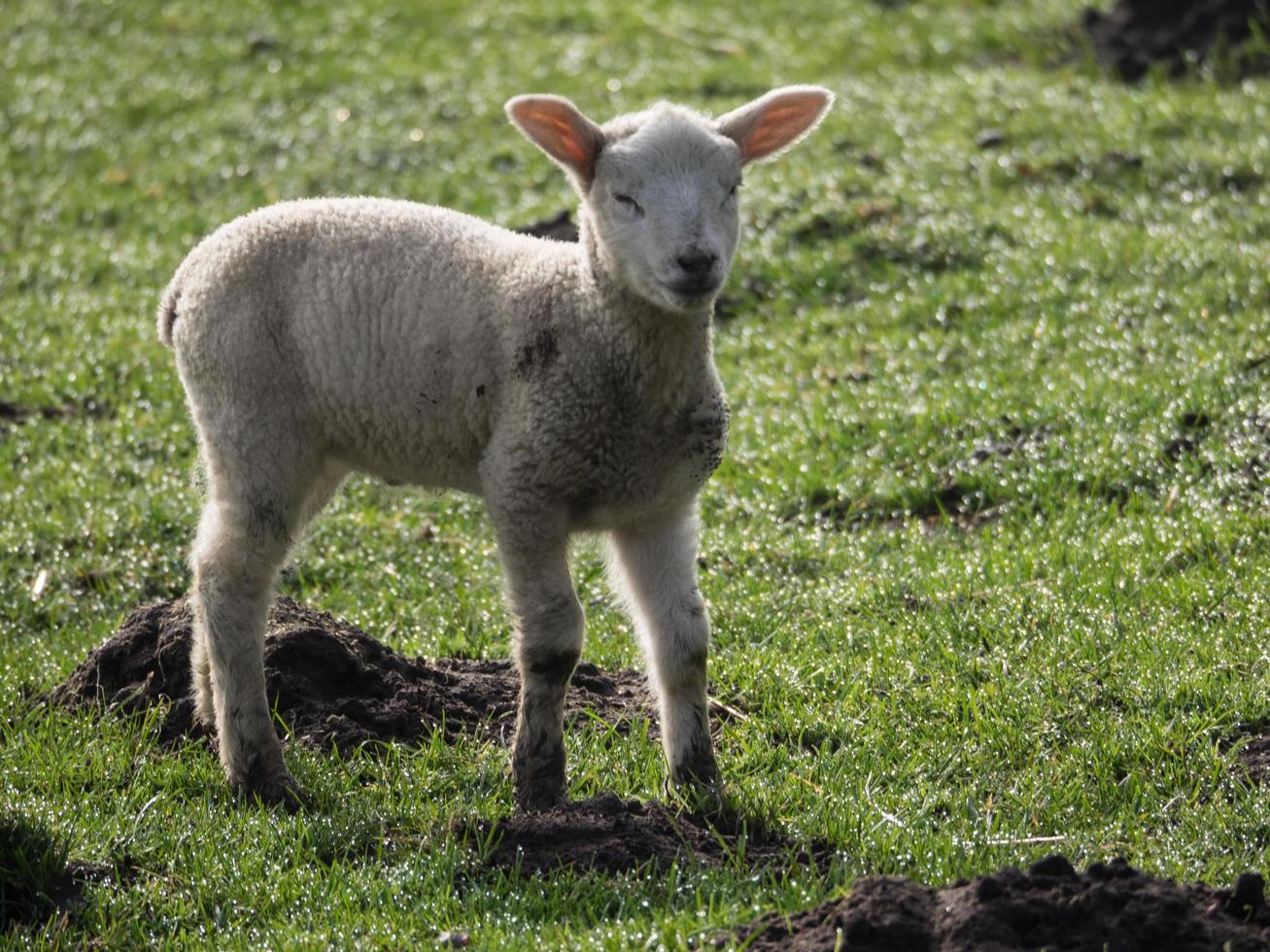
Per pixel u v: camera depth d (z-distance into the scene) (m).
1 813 9.55
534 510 9.77
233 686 10.34
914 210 21.66
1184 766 10.33
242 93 28.73
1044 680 11.41
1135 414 15.55
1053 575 13.08
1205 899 7.90
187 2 33.03
